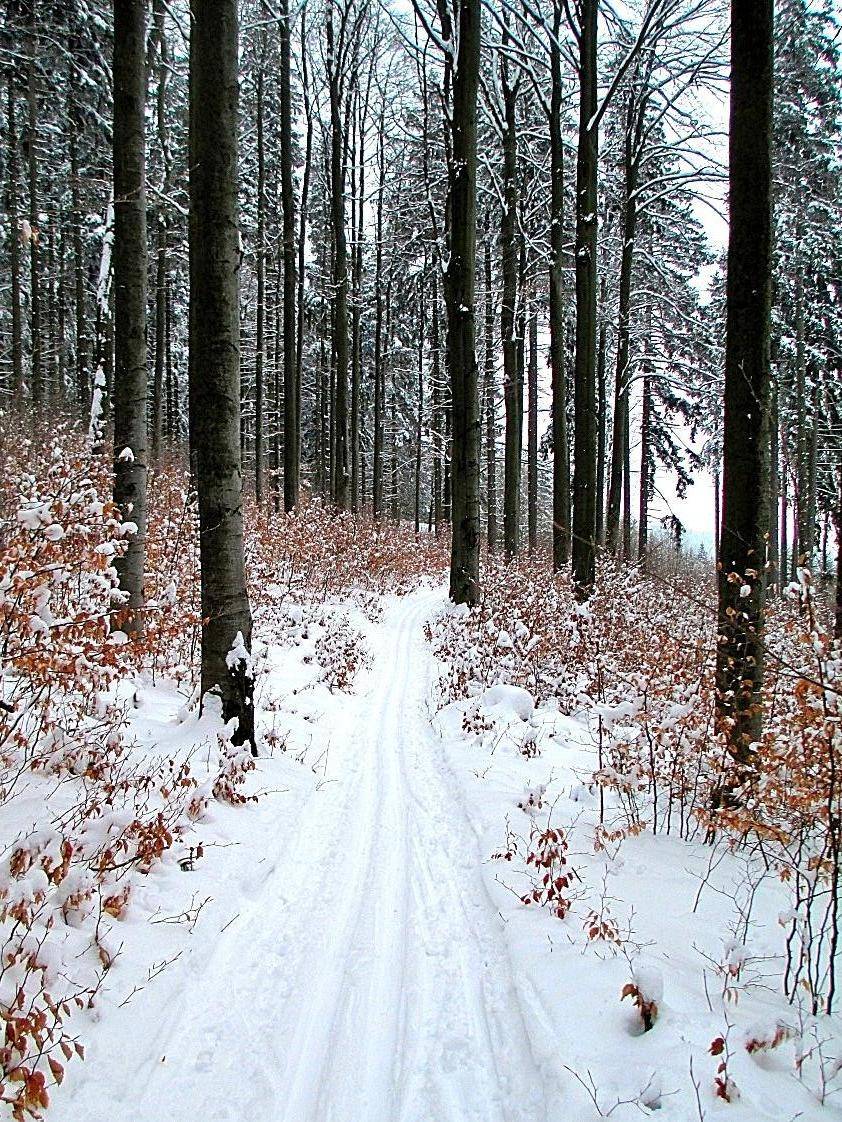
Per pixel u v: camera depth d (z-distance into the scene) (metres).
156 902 3.60
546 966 3.40
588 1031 2.93
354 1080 2.78
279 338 29.30
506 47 14.49
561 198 14.91
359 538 19.11
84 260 21.12
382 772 6.40
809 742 3.82
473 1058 2.92
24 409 15.31
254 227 20.62
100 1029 2.77
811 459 22.92
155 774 4.80
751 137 5.28
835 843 3.27
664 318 23.05
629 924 3.75
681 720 4.94
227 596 5.84
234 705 5.78
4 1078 2.20
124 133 7.41
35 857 3.15
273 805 5.21
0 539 3.96
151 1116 2.48
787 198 18.66
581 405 13.59
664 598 12.27
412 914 4.03
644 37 14.05
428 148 20.84
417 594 19.38
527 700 8.20
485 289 22.03
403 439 40.41
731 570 5.39
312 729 7.30
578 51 14.46
